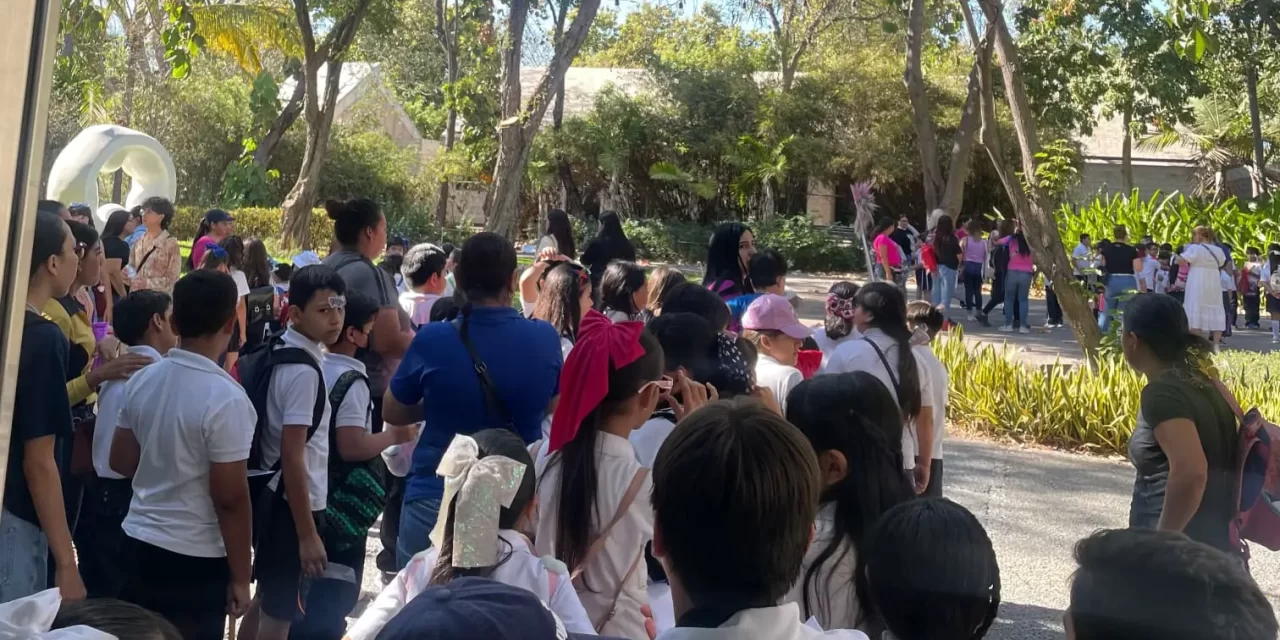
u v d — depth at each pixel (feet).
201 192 74.90
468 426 10.92
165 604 10.25
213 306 10.26
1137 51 52.49
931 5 68.64
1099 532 5.59
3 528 8.83
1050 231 30.81
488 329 11.09
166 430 10.11
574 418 8.93
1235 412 10.14
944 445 23.06
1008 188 31.68
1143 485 10.77
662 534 5.60
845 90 98.48
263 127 78.07
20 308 3.96
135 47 32.19
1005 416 23.86
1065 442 23.06
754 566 5.39
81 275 12.73
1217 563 5.13
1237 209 72.08
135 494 10.41
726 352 10.80
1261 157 86.53
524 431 11.09
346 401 12.07
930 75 96.78
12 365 3.95
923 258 50.26
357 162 94.22
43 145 3.99
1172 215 70.69
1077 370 26.55
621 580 8.87
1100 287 40.50
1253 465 9.93
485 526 7.63
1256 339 51.55
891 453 8.23
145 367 10.82
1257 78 88.74
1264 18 37.81
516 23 53.01
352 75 100.83
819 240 89.10
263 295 19.72
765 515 5.33
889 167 95.45
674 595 5.71
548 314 14.39
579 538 8.82
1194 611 5.02
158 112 64.34
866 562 6.43
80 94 16.81
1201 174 106.01
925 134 67.05
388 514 14.42
